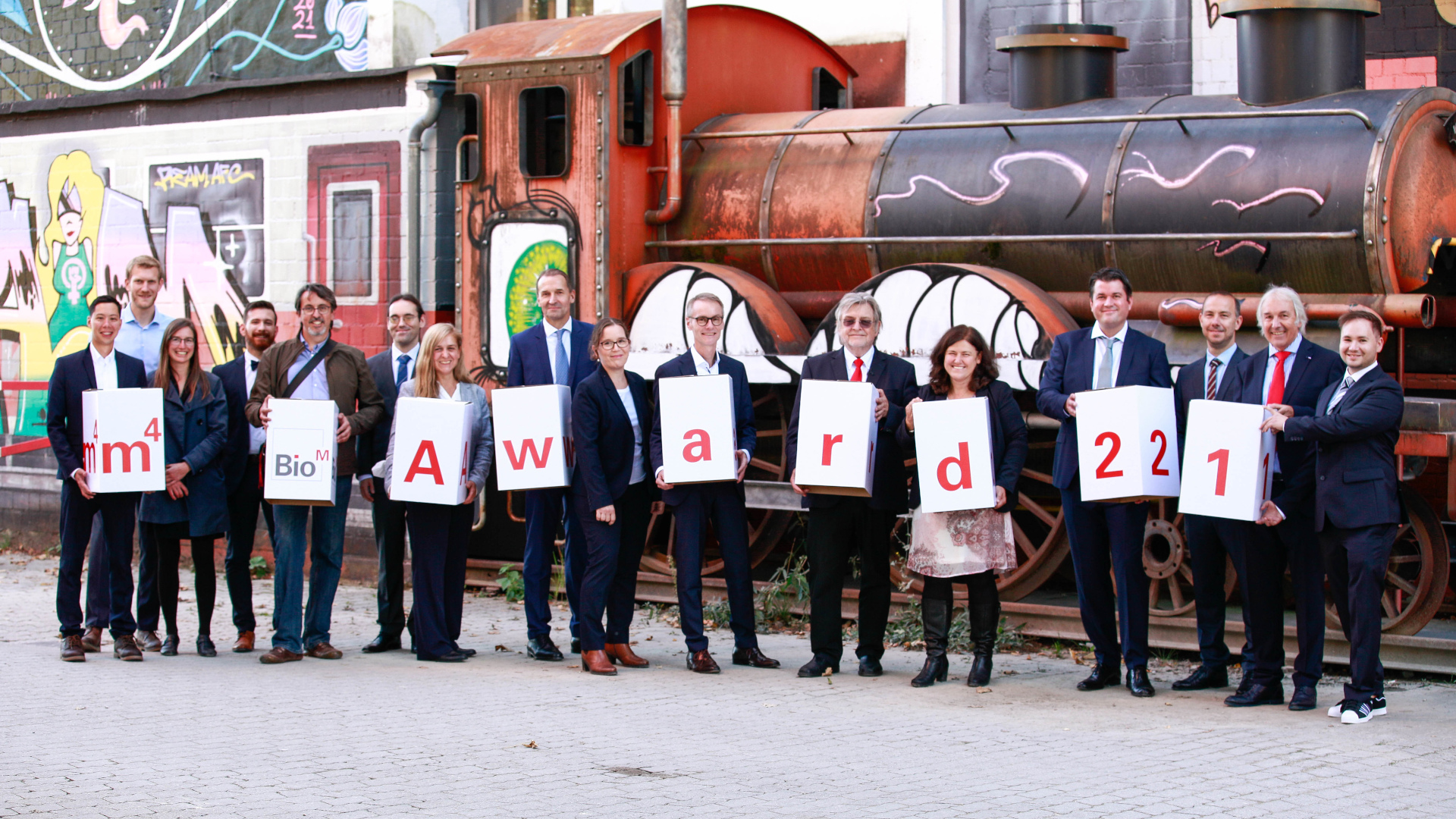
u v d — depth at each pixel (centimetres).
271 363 792
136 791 517
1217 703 703
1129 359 723
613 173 970
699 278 945
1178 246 842
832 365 766
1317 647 685
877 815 498
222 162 1154
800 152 972
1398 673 780
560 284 813
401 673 761
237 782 531
